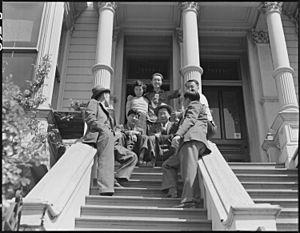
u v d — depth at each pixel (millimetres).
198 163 5559
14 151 3877
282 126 8508
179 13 11570
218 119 11820
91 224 4758
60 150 7934
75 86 10883
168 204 5434
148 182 6125
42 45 9031
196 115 5680
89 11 11961
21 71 8633
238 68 12461
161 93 8664
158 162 6977
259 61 11492
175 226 4750
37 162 3982
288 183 6488
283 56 9648
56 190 4504
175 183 5719
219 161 5531
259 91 11250
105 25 10125
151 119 7750
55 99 10383
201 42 12344
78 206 4969
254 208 3789
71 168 5105
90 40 11539
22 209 3777
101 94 6367
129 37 12320
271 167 7730
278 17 10312
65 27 11234
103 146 5684
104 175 5504
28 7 9461
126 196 5680
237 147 11469
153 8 11570
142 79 12305
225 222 4000
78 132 8141
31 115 6098
